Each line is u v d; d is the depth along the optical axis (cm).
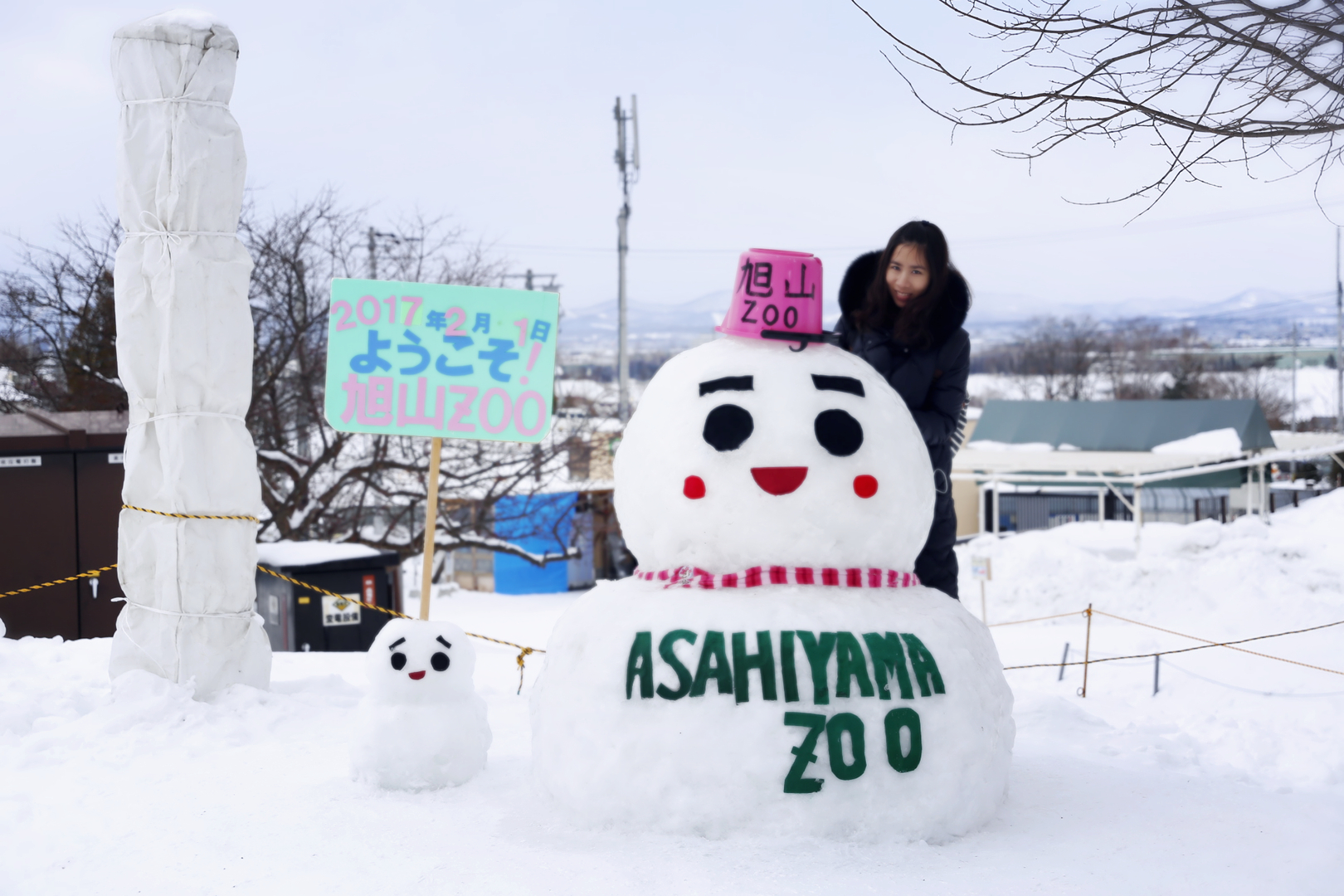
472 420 441
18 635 866
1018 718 567
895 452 362
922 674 334
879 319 462
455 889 300
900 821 326
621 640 340
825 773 321
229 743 500
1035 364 5991
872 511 356
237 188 610
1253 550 1591
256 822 367
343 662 787
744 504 349
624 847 322
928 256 443
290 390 1628
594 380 2656
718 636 331
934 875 304
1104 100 384
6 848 354
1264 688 862
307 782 418
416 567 2523
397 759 395
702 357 378
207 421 597
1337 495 2228
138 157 593
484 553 2775
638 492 368
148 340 600
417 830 351
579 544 2789
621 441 388
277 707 568
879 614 342
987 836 341
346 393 442
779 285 381
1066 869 311
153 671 591
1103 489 2069
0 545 865
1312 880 305
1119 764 469
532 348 444
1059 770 435
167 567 587
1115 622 1466
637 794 329
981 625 375
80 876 326
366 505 1842
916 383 455
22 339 1550
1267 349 6494
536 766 365
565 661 354
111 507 887
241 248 611
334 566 1002
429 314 445
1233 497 2781
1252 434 2242
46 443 870
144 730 512
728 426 351
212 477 596
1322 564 1517
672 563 363
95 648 704
